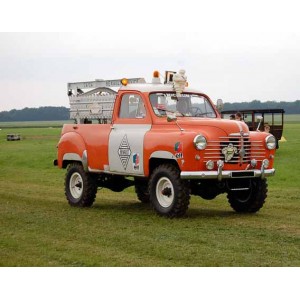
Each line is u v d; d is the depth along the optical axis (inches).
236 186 428.1
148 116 426.6
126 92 447.8
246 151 407.8
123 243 328.2
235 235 349.7
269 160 420.2
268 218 417.7
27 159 1114.1
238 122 410.6
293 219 413.4
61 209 472.1
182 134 392.5
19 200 534.9
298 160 893.2
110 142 449.7
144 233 357.7
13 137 1973.4
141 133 423.5
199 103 449.7
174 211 402.0
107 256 297.7
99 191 616.7
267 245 321.4
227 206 491.5
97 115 480.7
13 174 865.5
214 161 393.7
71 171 496.1
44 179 774.5
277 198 529.7
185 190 398.6
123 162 438.0
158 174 408.8
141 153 419.8
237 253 302.5
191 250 309.4
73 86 516.7
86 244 327.6
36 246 323.3
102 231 365.7
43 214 441.7
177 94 440.8
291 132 2087.8
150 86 439.8
